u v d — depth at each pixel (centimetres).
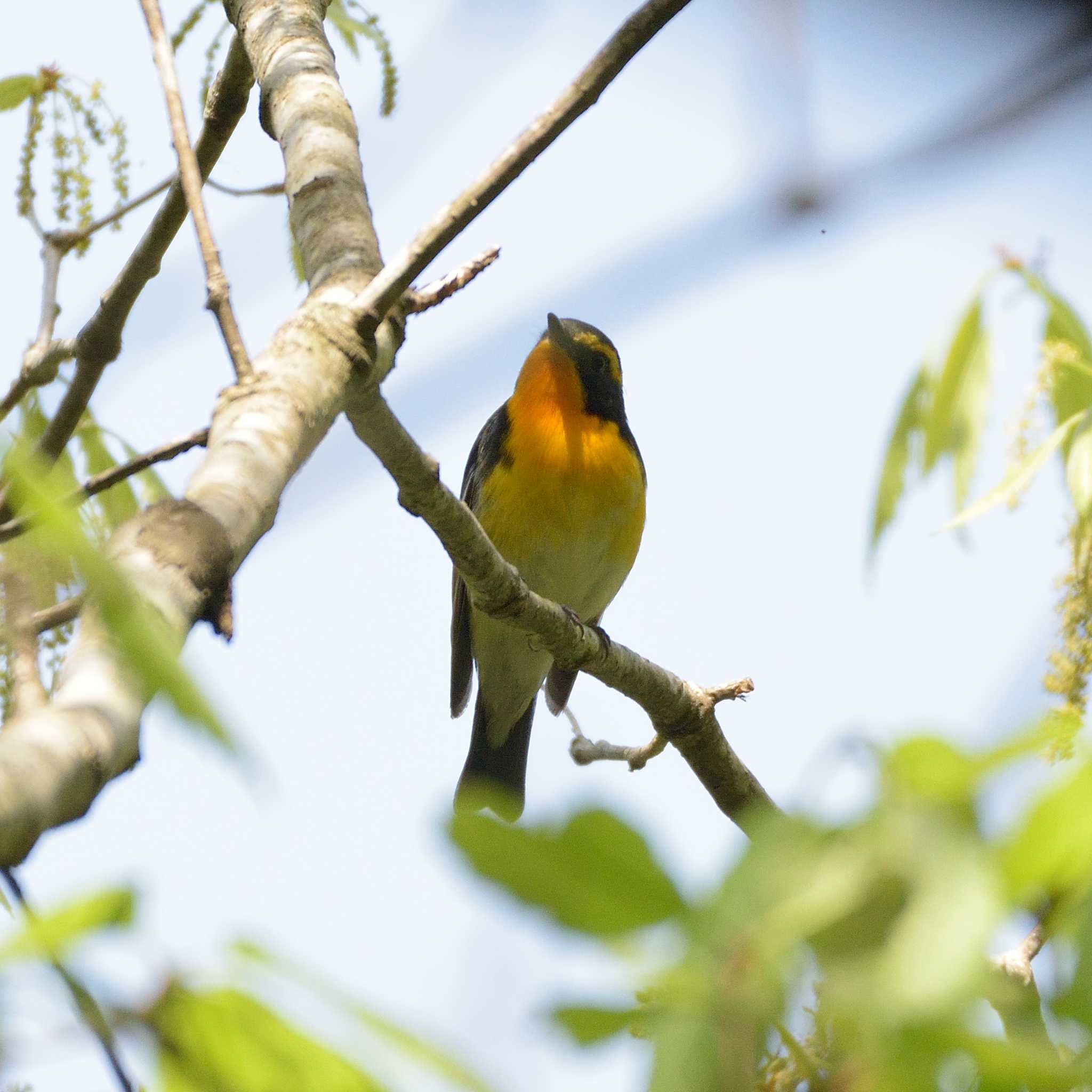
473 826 190
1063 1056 200
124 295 772
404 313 546
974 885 180
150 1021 191
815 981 187
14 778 234
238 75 738
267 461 412
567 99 496
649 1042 186
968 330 765
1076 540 573
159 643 187
